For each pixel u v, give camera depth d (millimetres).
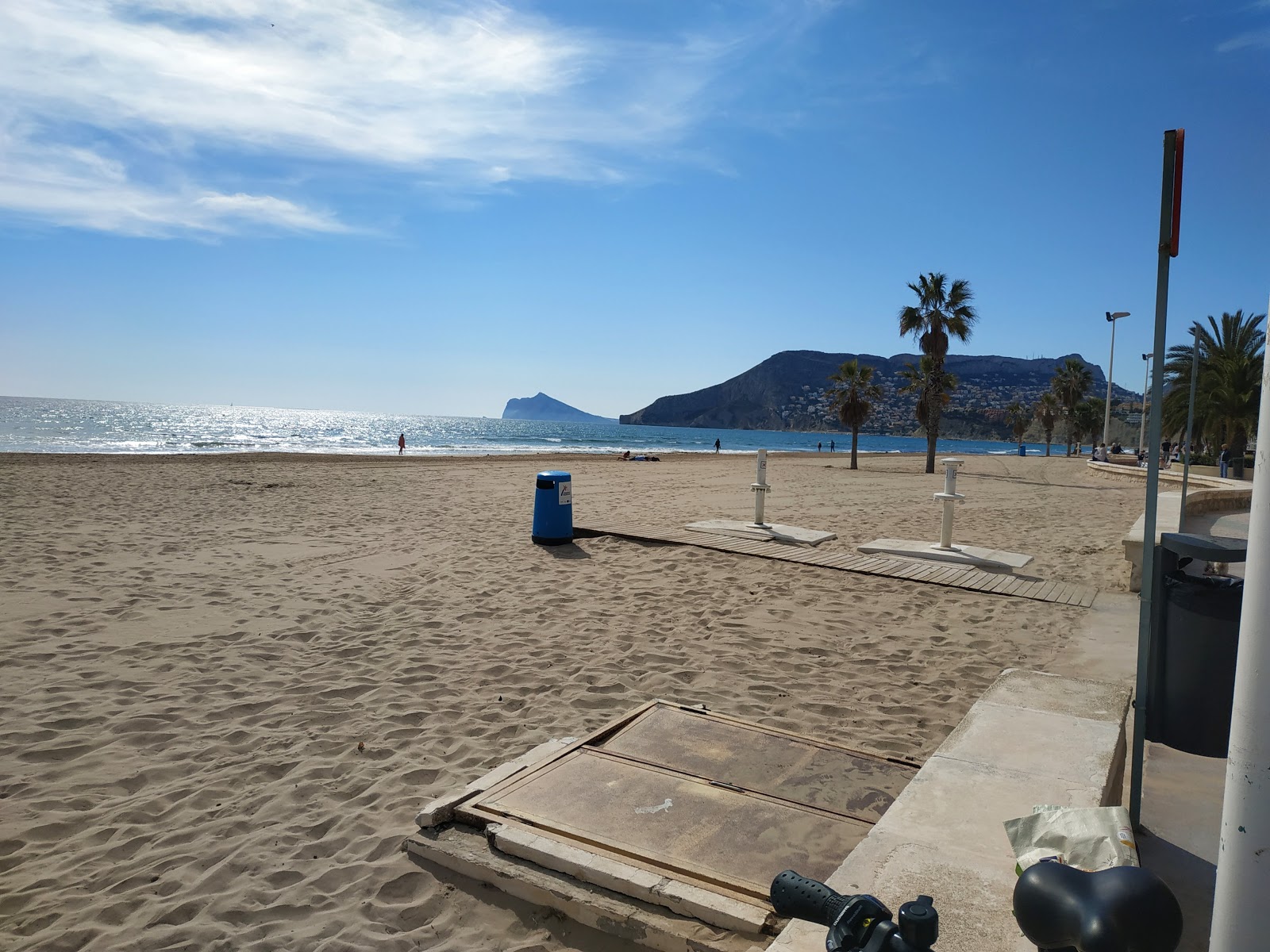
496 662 6246
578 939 3018
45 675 5781
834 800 3736
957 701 5547
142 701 5379
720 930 2867
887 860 2527
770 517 15695
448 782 4273
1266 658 1403
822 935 2420
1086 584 9578
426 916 3180
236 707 5297
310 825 3842
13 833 3748
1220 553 2748
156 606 7664
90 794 4129
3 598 7730
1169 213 2764
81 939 3029
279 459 30312
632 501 18672
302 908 3223
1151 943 1273
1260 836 1405
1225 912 1458
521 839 3398
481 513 14867
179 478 20141
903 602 8336
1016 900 1444
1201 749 2930
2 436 60000
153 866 3502
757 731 4574
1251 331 34156
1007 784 3002
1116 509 19047
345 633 6973
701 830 3441
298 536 11766
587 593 8508
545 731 4945
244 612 7566
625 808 3637
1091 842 2408
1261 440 1433
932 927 1165
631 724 4664
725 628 7285
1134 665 6352
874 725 5121
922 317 36781
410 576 9219
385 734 4918
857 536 13164
